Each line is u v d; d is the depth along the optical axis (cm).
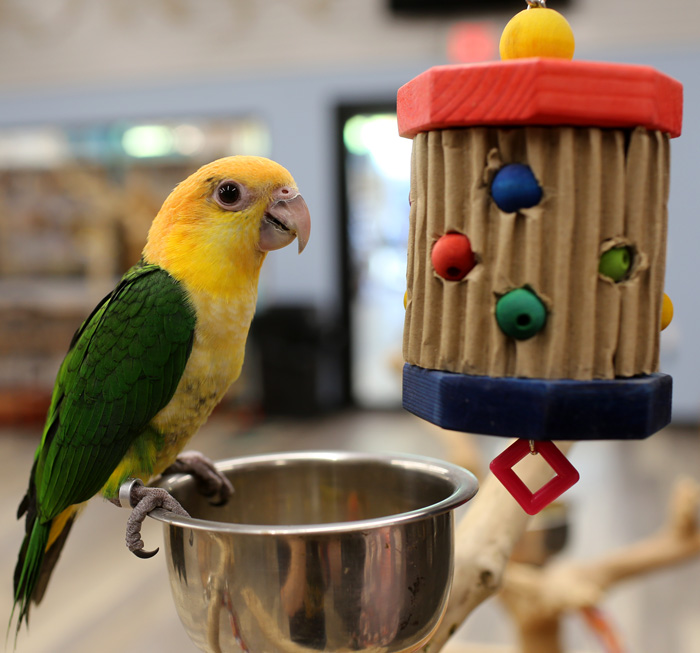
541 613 129
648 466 360
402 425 459
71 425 85
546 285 55
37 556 86
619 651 130
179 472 83
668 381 57
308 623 57
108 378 84
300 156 504
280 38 496
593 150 54
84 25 514
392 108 489
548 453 61
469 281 56
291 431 449
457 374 57
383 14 480
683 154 437
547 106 51
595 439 54
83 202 525
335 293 512
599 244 55
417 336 61
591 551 250
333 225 505
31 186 529
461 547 77
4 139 532
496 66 52
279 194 85
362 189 505
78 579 242
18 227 530
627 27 439
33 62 522
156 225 89
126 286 86
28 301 523
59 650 198
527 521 80
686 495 134
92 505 312
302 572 56
